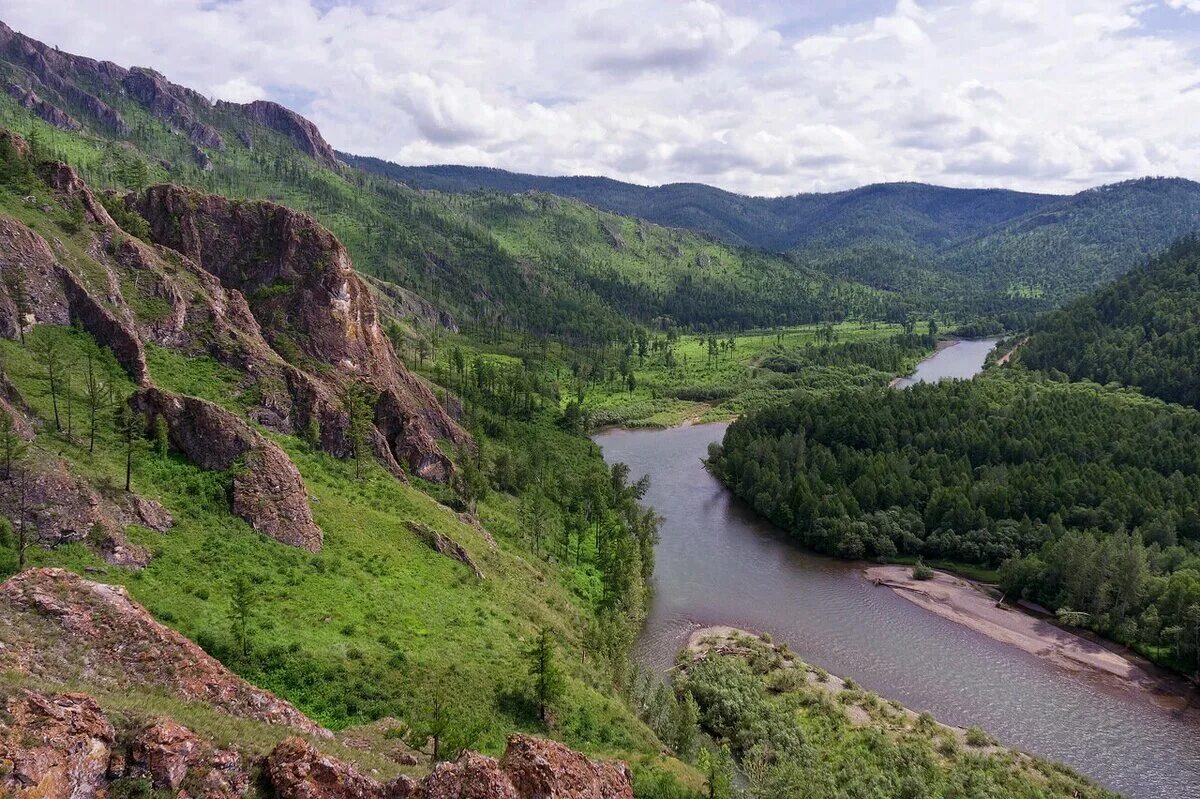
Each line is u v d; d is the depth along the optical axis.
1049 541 131.25
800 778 70.44
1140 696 98.19
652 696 86.56
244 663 55.09
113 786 30.61
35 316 90.19
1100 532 130.38
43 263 94.88
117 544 61.38
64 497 60.81
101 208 114.94
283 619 62.75
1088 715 93.62
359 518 90.50
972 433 176.00
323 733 45.44
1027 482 149.50
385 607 71.50
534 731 60.56
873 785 72.19
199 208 137.38
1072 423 179.12
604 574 118.88
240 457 81.00
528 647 75.69
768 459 181.62
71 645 40.56
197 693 42.50
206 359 106.56
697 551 148.75
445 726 47.06
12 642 38.25
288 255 134.88
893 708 92.19
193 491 76.12
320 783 34.59
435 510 107.69
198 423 81.56
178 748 32.84
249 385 105.62
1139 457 155.88
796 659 103.56
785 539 156.38
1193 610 100.94
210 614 58.94
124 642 42.88
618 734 66.50
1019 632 115.81
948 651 109.38
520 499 145.12
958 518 146.25
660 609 121.88
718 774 61.53
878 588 132.12
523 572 105.31
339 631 64.06
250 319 122.12
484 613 79.62
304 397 109.56
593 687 75.25
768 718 85.81
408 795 35.62
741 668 97.69
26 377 80.56
